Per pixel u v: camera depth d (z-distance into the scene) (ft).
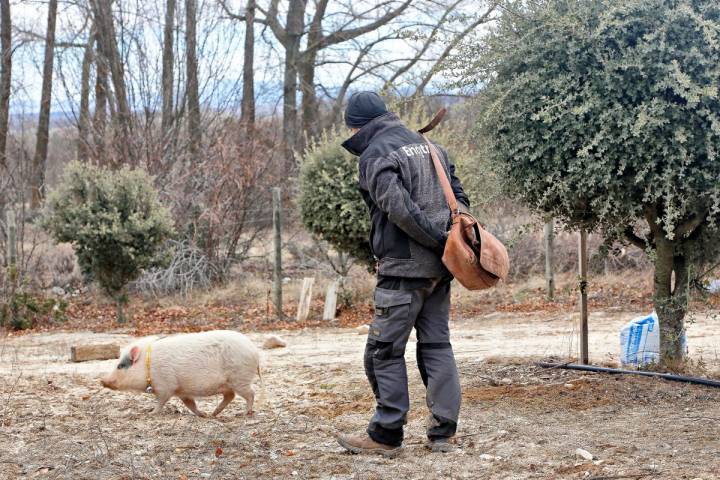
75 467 16.78
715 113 19.56
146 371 21.12
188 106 75.41
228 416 21.89
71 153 88.02
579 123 20.29
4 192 60.54
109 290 47.88
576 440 17.40
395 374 16.81
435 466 16.08
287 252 66.90
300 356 33.60
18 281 49.11
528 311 47.16
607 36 20.36
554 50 21.20
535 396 21.77
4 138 93.45
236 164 64.44
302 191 46.52
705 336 35.04
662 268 23.44
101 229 45.55
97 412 22.49
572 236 57.93
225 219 61.62
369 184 16.42
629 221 22.74
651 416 19.27
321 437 18.99
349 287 53.16
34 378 28.25
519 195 23.00
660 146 19.66
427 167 16.97
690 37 20.01
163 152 66.74
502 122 21.86
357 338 40.01
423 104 44.39
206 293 57.31
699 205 21.36
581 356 25.79
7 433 19.89
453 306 50.37
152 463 17.08
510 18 22.22
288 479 15.72
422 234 16.01
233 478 15.92
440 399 17.06
